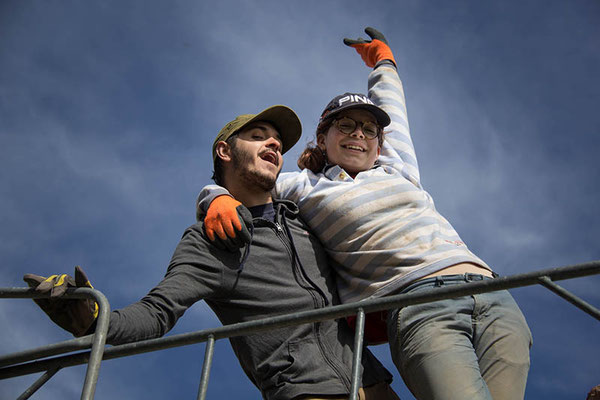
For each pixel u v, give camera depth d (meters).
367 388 2.83
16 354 2.54
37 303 2.60
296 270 3.07
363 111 3.58
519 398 2.67
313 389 2.71
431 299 2.32
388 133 3.89
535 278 2.19
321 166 3.58
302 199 3.32
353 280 3.11
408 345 2.77
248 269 2.99
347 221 3.18
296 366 2.77
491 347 2.73
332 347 2.88
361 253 3.10
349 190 3.26
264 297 2.95
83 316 2.57
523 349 2.75
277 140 3.42
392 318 2.89
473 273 2.92
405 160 3.75
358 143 3.51
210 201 3.11
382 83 4.40
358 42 5.02
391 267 3.04
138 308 2.68
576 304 2.09
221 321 3.03
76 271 2.57
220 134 3.47
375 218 3.17
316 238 3.27
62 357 2.57
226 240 2.95
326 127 3.65
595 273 2.12
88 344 2.51
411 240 3.08
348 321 3.09
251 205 3.29
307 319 2.44
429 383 2.63
